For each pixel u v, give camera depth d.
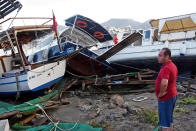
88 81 9.30
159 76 2.69
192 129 3.68
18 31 7.20
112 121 4.56
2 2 9.72
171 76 2.54
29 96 8.27
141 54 11.03
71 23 10.27
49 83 8.56
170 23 10.49
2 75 8.60
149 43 11.48
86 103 6.94
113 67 12.41
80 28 10.84
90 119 5.01
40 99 6.61
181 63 10.27
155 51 10.56
